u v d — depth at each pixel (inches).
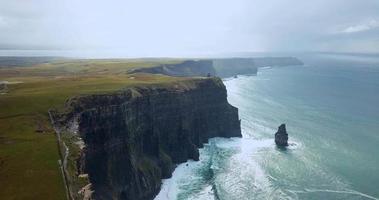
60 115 3262.8
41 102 3469.5
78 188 2165.4
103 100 3705.7
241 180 4328.3
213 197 3875.5
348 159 5019.7
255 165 4867.1
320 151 5418.3
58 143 2672.2
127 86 4601.4
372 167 4697.3
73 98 3575.3
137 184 3796.8
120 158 3690.9
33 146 2566.4
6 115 3110.2
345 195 3833.7
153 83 5226.4
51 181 2096.5
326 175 4424.2
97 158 3373.5
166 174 4539.9
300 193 3892.7
